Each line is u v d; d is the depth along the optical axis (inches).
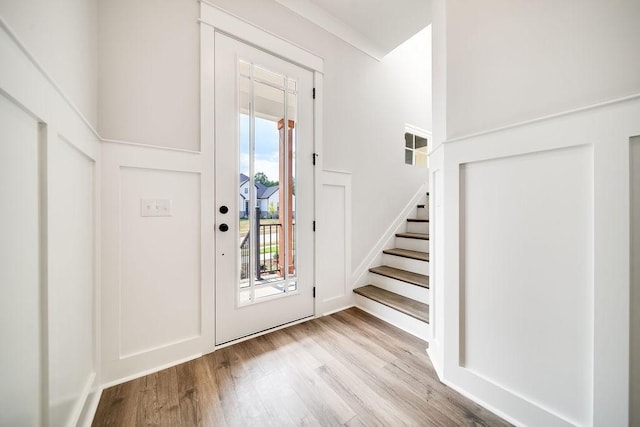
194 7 59.9
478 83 45.9
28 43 26.3
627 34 31.7
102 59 49.7
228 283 65.5
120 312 51.4
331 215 87.6
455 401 46.8
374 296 86.2
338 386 50.6
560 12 36.8
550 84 37.9
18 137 24.5
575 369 36.1
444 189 50.5
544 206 38.6
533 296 40.0
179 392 48.6
